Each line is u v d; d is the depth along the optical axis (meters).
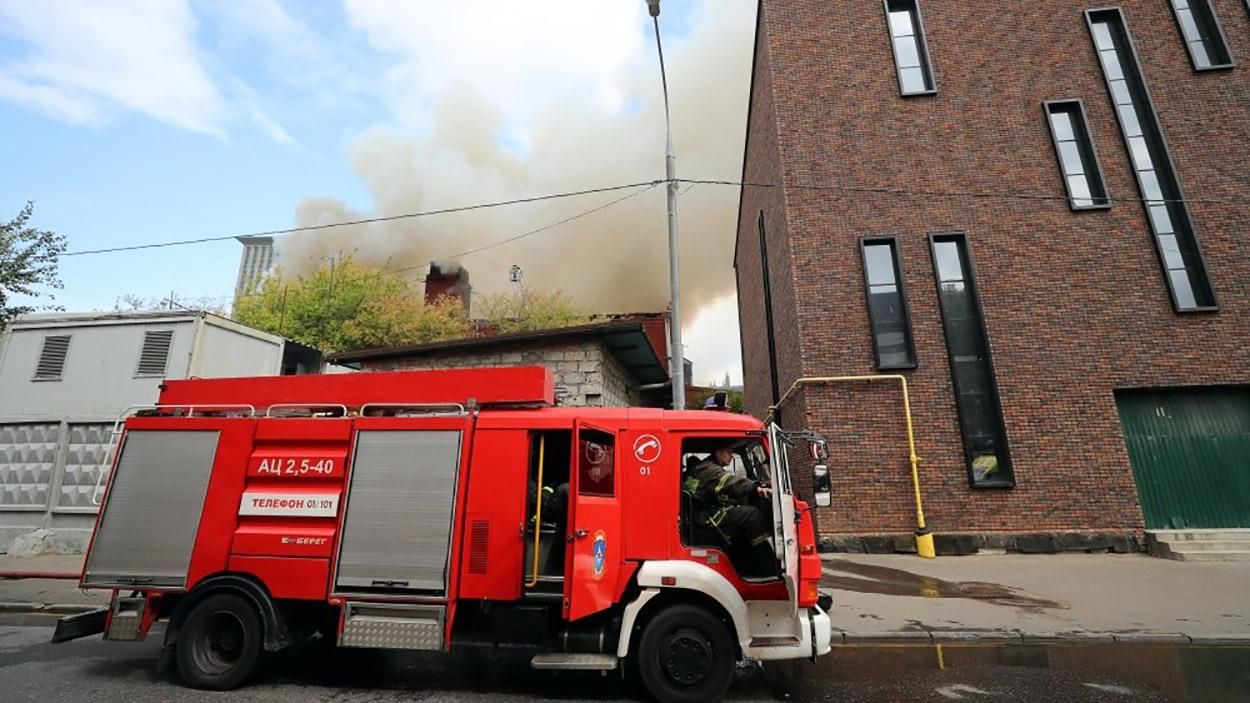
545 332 12.18
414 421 5.21
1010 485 11.45
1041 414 11.77
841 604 7.67
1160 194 12.86
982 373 12.27
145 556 5.20
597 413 5.20
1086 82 13.58
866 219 13.25
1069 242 12.62
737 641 4.75
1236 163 12.76
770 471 4.82
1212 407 11.83
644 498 4.90
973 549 11.18
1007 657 5.88
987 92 13.73
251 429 5.40
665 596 4.80
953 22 14.27
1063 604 7.59
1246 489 11.39
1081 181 13.12
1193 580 8.80
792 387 13.20
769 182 16.09
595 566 4.62
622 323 11.99
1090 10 14.02
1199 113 13.15
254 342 13.05
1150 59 13.61
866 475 11.81
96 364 11.70
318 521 5.10
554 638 4.82
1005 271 12.61
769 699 4.79
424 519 4.95
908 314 12.55
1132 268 12.37
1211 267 12.26
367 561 4.89
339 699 4.77
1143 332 12.04
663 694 4.52
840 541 11.46
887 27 14.39
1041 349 12.11
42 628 7.11
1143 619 6.88
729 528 4.92
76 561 10.24
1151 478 11.55
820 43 14.48
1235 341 11.82
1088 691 4.93
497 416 5.20
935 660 5.80
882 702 4.73
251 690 4.96
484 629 4.90
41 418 11.48
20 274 12.66
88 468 11.18
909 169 13.44
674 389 9.53
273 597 5.00
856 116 13.91
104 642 6.50
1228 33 13.64
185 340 11.60
